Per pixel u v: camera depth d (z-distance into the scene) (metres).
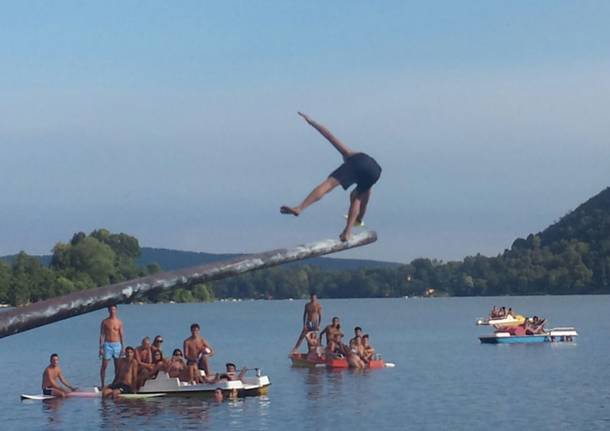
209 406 31.64
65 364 53.16
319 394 34.97
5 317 8.92
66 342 79.06
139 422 28.58
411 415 30.00
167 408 31.17
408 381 39.56
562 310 141.00
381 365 46.41
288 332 93.38
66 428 27.86
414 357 53.41
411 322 113.75
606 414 30.09
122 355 34.53
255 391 34.34
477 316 134.62
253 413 30.14
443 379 40.38
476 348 60.00
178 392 33.69
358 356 46.06
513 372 43.22
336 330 47.06
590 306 161.38
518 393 35.47
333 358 46.25
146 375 33.91
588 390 36.19
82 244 148.75
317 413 30.28
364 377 41.34
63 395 34.19
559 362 47.94
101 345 34.03
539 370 43.97
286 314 165.88
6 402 33.34
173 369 33.97
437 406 31.95
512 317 77.38
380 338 76.94
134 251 168.00
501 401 33.25
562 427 27.81
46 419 29.45
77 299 9.27
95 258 148.50
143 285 9.61
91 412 30.53
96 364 52.75
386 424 28.34
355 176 11.47
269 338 81.50
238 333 91.81
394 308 188.62
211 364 52.16
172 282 9.77
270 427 27.67
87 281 144.75
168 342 78.62
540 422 28.73
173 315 165.50
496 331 69.06
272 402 32.56
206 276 10.01
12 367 51.97
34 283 138.50
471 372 43.44
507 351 56.34
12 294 136.00
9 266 138.88
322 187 11.45
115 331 34.06
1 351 66.88
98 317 161.88
